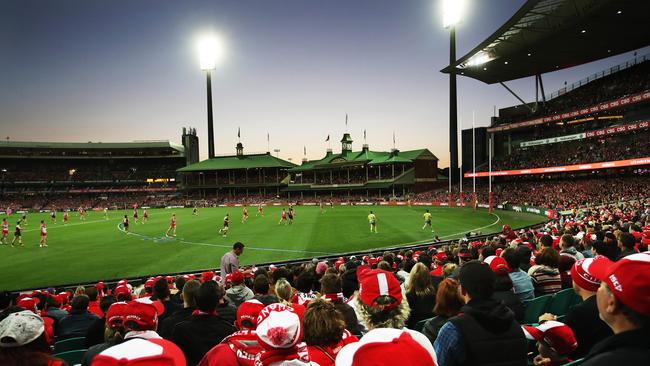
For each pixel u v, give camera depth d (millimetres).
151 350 2229
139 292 11805
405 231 36406
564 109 72938
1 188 110750
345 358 2432
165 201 107375
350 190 103188
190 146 132125
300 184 110188
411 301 6359
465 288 3432
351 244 29859
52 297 9852
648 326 1964
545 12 54219
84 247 31188
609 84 70625
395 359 2135
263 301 7051
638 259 2014
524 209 57000
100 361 2145
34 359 2512
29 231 43781
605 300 2131
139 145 123938
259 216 57188
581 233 15297
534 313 6371
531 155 77312
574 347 3625
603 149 63031
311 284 8711
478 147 100375
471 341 3154
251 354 3340
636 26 56188
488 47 66938
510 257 6680
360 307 3561
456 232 35281
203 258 25516
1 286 20062
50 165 122562
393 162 93125
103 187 120750
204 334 4367
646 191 50344
